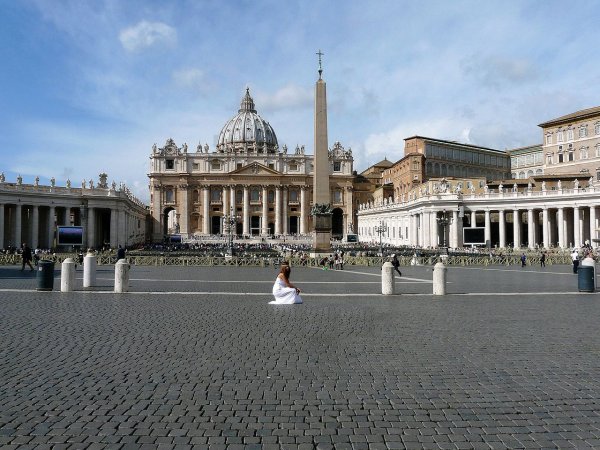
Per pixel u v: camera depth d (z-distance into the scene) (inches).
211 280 989.2
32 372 309.6
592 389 283.4
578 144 3041.3
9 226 2694.4
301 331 440.1
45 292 717.9
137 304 604.4
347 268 1473.9
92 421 234.2
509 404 259.4
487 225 2711.6
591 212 2330.2
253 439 216.1
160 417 239.1
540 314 540.1
